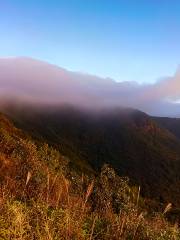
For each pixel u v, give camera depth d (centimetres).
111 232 743
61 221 684
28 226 622
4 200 709
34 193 904
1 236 578
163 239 798
